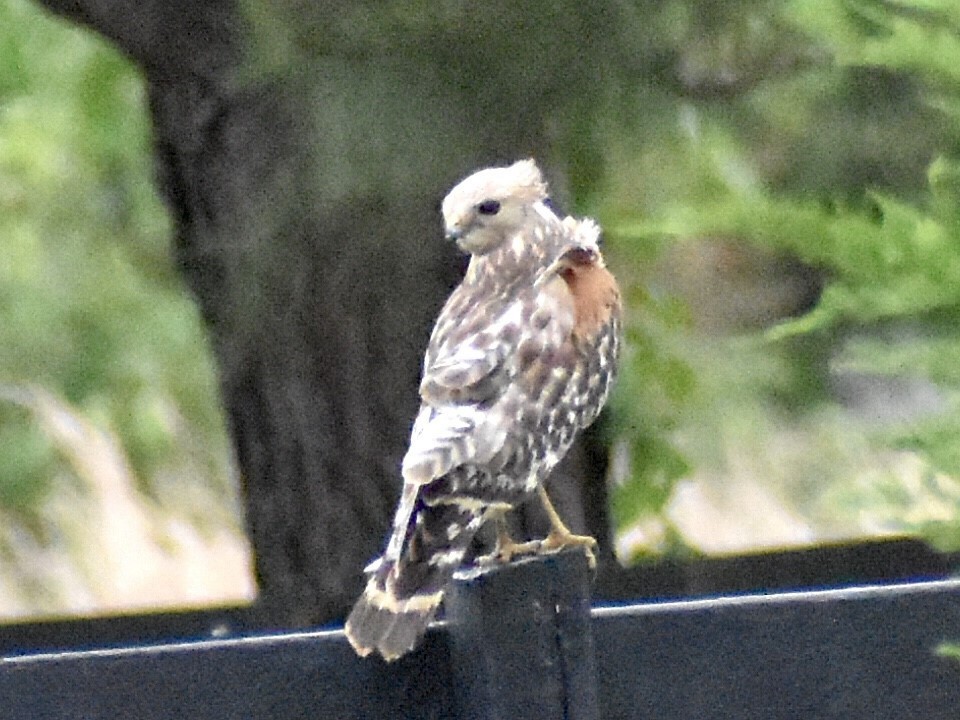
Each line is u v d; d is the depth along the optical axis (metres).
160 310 12.47
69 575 13.40
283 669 5.04
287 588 10.12
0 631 11.77
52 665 5.05
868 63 5.05
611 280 6.25
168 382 12.62
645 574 10.09
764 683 5.20
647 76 7.85
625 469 9.74
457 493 5.30
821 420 8.57
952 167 4.77
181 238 9.66
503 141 7.88
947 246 4.61
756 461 9.79
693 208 4.93
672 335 9.41
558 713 4.82
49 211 12.40
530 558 4.93
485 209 6.24
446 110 7.74
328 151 7.88
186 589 13.21
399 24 7.45
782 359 8.62
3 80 11.90
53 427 13.09
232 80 8.38
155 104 9.41
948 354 4.63
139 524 13.45
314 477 9.93
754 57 7.69
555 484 9.41
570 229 6.34
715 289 9.28
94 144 12.12
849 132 7.25
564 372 5.79
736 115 7.89
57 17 10.57
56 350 12.49
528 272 6.16
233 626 11.43
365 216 8.82
